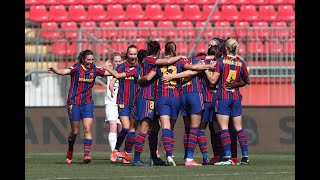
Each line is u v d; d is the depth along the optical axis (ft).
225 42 128.47
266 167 118.73
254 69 196.34
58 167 122.11
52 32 208.33
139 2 245.45
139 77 128.88
